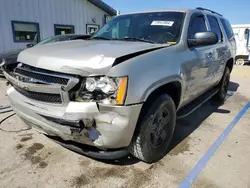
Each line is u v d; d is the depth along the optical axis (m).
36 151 2.81
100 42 2.77
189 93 3.14
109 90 1.92
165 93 2.63
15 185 2.20
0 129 3.42
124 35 3.30
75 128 1.94
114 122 1.96
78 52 2.19
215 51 3.90
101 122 1.95
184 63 2.76
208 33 2.85
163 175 2.42
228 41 4.84
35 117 2.25
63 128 2.03
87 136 2.04
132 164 2.60
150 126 2.38
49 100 2.13
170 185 2.26
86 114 1.92
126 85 1.94
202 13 3.71
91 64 1.95
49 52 2.31
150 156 2.53
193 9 3.48
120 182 2.29
